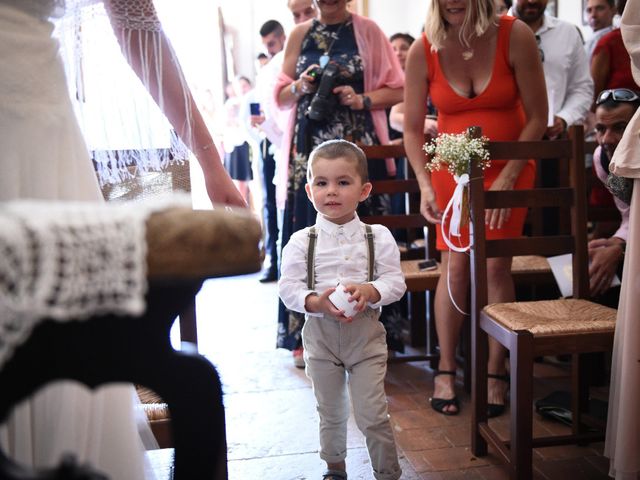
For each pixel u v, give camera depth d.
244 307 4.50
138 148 1.42
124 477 1.11
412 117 2.64
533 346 1.82
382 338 1.81
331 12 3.04
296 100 3.07
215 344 3.58
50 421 0.99
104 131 1.39
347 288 1.68
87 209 0.64
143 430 1.39
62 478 0.49
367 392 1.75
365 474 2.05
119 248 0.62
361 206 3.04
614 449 1.82
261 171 5.13
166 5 1.63
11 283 0.55
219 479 0.79
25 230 0.57
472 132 2.14
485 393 2.15
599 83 3.05
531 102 2.44
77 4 1.25
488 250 2.19
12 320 0.56
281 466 2.11
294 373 3.04
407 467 2.10
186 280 0.68
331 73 2.89
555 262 2.51
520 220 2.49
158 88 1.37
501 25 2.39
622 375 1.73
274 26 5.03
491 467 2.09
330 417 1.82
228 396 2.75
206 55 1.68
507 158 2.18
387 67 3.07
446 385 2.58
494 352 2.52
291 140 3.12
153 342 0.71
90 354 0.67
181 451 0.78
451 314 2.57
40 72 1.08
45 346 0.64
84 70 1.35
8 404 0.63
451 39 2.45
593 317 1.95
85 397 1.02
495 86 2.44
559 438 1.95
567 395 2.54
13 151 1.04
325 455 1.84
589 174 3.17
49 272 0.57
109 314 0.67
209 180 1.52
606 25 3.93
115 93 1.38
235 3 9.02
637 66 1.71
